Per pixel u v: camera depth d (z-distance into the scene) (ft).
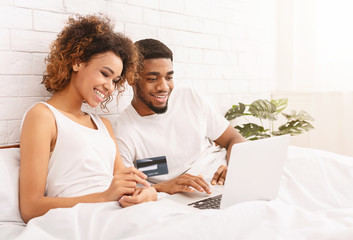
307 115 6.94
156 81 4.67
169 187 4.00
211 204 3.57
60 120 3.60
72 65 3.75
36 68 4.52
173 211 2.68
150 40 4.77
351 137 7.39
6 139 4.32
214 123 5.39
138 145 4.71
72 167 3.61
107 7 5.22
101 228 2.44
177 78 6.30
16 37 4.33
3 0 4.19
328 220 2.54
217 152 5.47
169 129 4.99
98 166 3.79
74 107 3.95
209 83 6.91
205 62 6.80
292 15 8.24
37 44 4.51
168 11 6.06
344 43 7.35
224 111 7.29
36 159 3.24
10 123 4.34
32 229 2.43
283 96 8.42
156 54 4.61
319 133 7.86
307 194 3.96
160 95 4.71
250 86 7.90
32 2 4.43
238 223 2.34
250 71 7.88
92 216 2.56
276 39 8.52
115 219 2.51
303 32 8.05
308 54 8.02
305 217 2.48
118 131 4.70
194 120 5.16
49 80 4.00
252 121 7.97
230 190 3.07
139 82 4.68
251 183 3.22
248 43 7.75
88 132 3.85
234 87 7.48
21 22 4.36
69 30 3.92
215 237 2.22
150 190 3.32
